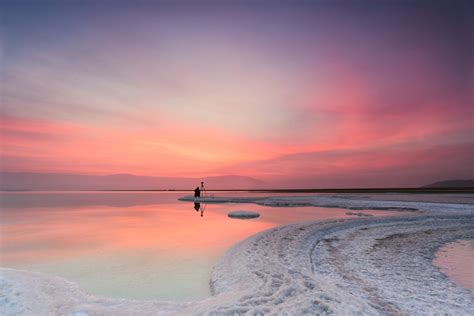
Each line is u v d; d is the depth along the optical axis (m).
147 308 5.29
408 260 8.88
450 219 16.80
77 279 7.27
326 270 7.86
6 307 4.99
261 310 4.97
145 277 7.48
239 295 5.69
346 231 13.48
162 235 13.07
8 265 8.38
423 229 14.02
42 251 10.04
